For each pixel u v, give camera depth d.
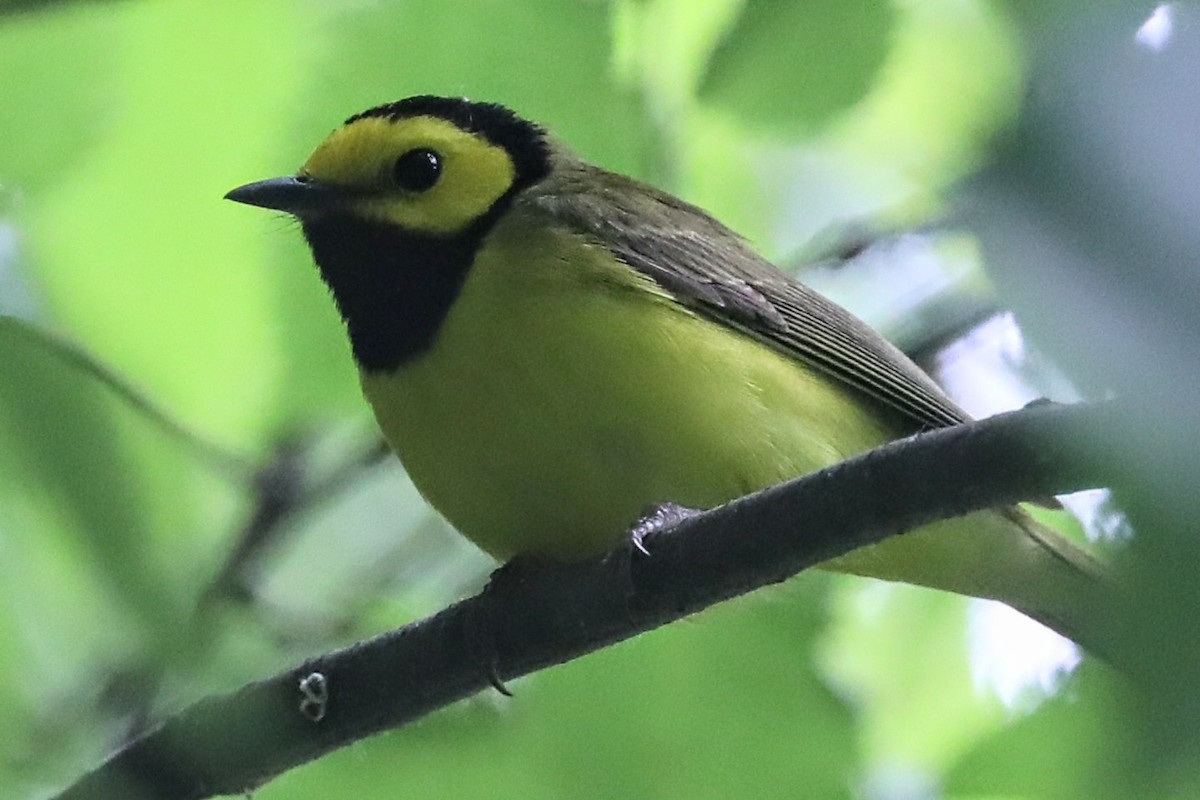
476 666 2.10
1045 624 2.14
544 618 2.10
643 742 2.12
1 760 2.10
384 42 2.11
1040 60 0.99
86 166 2.10
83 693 2.10
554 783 2.12
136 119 2.11
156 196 2.11
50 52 2.10
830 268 2.15
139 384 2.10
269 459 2.13
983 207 1.00
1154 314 0.93
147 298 2.11
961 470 2.06
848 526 2.07
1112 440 0.94
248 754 2.09
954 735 2.16
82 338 2.09
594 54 2.11
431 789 2.12
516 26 2.11
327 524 2.15
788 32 2.08
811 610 2.13
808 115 2.08
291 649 2.13
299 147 2.11
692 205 2.13
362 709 2.10
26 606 2.09
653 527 2.09
